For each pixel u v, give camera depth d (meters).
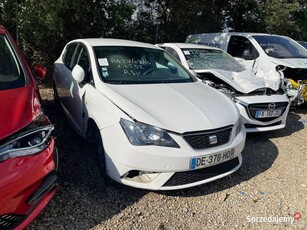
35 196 2.16
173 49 5.88
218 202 2.97
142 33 10.45
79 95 3.69
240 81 4.91
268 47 6.71
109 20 8.34
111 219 2.58
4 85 2.66
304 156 4.20
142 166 2.67
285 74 6.03
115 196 2.90
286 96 4.86
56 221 2.48
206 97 3.48
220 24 12.59
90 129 3.48
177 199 2.95
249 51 6.79
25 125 2.20
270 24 12.40
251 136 4.88
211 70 5.10
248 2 12.11
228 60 5.89
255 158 4.02
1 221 1.96
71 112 4.16
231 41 7.34
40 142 2.24
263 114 4.52
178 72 4.18
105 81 3.42
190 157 2.71
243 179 3.44
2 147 2.01
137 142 2.68
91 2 7.75
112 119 2.89
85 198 2.82
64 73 4.50
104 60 3.73
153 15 11.11
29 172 2.07
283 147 4.48
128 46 4.16
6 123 2.13
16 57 3.05
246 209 2.91
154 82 3.69
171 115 2.89
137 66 3.88
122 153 2.72
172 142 2.71
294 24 13.23
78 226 2.45
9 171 1.98
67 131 4.37
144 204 2.82
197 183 2.87
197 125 2.84
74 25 7.99
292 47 7.07
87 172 3.27
